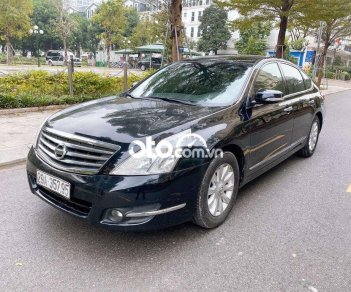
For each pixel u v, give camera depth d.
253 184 4.96
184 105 3.87
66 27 48.56
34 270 2.91
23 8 40.59
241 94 3.98
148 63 41.03
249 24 15.21
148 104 3.89
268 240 3.49
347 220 3.98
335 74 44.81
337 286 2.85
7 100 8.93
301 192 4.73
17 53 67.50
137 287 2.75
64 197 3.08
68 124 3.33
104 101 4.16
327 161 6.19
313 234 3.64
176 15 11.38
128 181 2.85
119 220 2.92
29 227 3.56
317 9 13.66
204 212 3.39
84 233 3.48
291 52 26.53
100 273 2.90
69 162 3.07
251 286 2.81
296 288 2.80
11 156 5.55
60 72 11.61
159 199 2.93
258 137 4.09
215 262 3.10
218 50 59.12
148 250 3.24
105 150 2.96
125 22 52.56
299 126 5.39
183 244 3.35
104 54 66.25
